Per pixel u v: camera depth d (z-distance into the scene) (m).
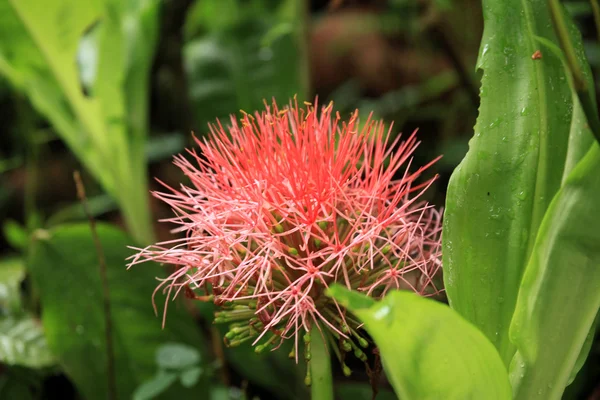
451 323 0.74
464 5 1.22
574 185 0.76
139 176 1.26
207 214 0.83
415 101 1.65
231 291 0.82
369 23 1.85
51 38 1.16
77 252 1.05
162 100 1.88
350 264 0.82
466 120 1.64
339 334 0.81
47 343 1.06
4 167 1.61
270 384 1.12
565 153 0.80
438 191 1.45
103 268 1.00
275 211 0.82
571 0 1.22
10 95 1.88
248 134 0.82
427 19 1.31
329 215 0.82
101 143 1.24
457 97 1.60
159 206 1.67
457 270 0.81
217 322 0.82
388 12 1.74
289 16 1.32
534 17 0.81
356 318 0.82
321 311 0.82
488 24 0.81
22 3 1.13
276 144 0.82
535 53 0.80
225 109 1.27
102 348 1.07
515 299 0.80
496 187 0.80
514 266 0.80
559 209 0.76
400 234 0.83
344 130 0.83
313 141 0.81
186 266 0.83
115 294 1.06
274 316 0.79
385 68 1.83
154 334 1.08
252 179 0.81
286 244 0.82
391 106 1.67
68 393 1.24
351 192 0.83
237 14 1.44
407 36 1.78
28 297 1.22
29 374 1.10
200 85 1.28
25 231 1.43
